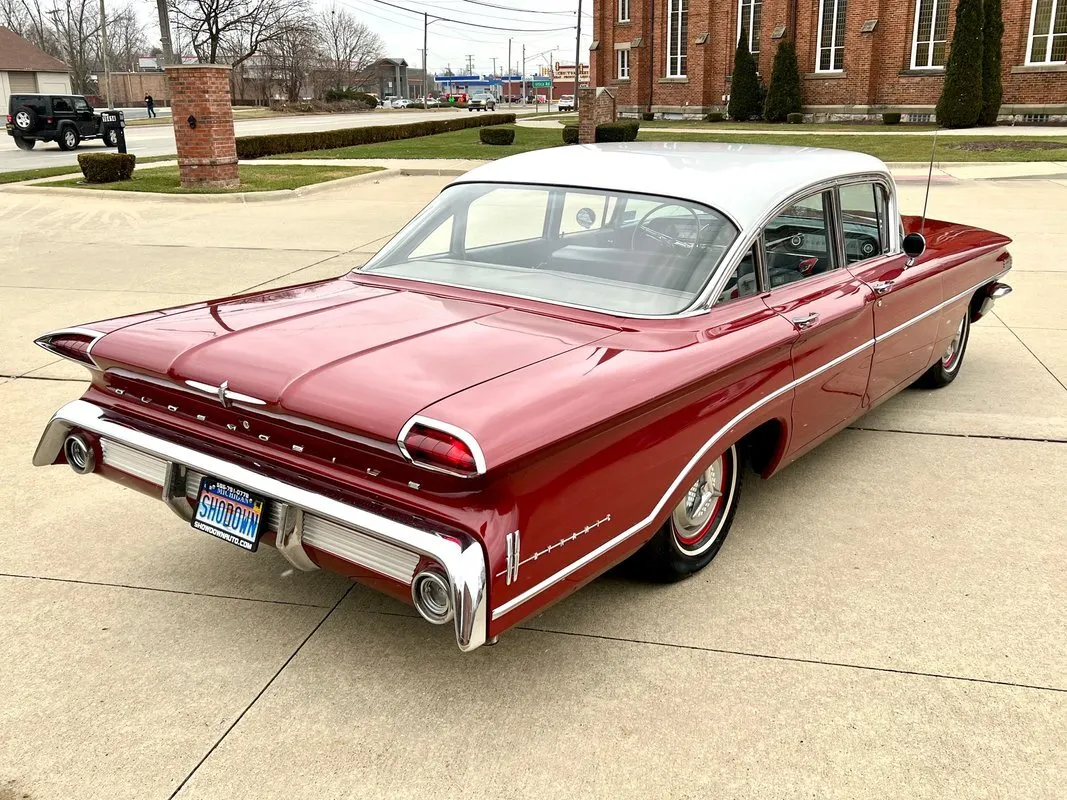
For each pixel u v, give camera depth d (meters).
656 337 2.91
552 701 2.72
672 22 43.09
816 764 2.46
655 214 3.30
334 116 62.53
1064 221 11.87
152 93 85.81
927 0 34.81
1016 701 2.71
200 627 3.11
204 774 2.42
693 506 3.29
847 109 37.44
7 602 3.24
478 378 2.47
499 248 3.50
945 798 2.33
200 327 2.98
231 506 2.76
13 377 5.75
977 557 3.58
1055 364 6.14
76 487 4.25
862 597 3.28
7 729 2.58
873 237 4.29
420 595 2.36
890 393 4.57
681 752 2.50
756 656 2.94
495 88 178.75
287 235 11.48
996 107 31.97
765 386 3.25
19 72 58.47
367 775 2.42
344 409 2.35
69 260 9.73
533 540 2.39
